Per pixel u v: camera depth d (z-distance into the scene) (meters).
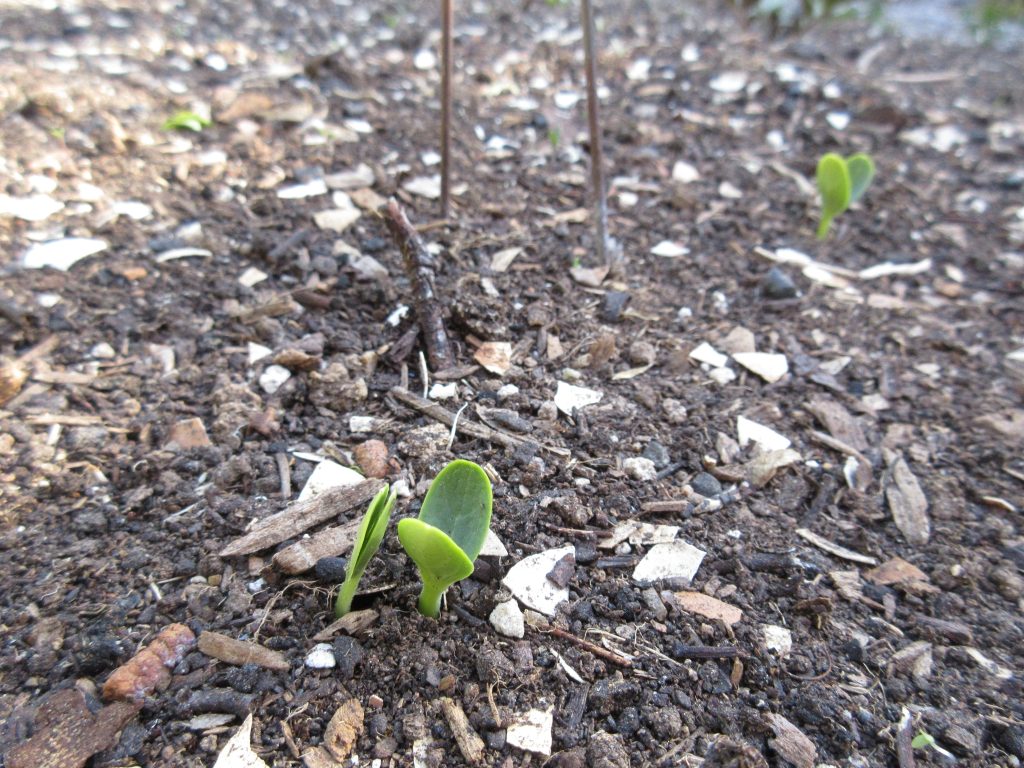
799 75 0.43
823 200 0.29
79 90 0.31
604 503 0.19
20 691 0.15
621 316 0.25
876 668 0.16
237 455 0.19
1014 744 0.15
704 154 0.35
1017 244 0.31
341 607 0.16
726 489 0.20
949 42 0.53
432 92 0.37
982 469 0.21
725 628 0.16
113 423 0.20
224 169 0.29
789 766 0.14
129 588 0.16
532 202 0.31
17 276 0.23
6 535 0.17
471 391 0.22
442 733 0.14
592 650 0.16
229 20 0.43
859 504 0.20
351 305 0.24
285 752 0.14
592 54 0.25
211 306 0.24
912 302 0.28
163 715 0.14
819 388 0.23
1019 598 0.18
